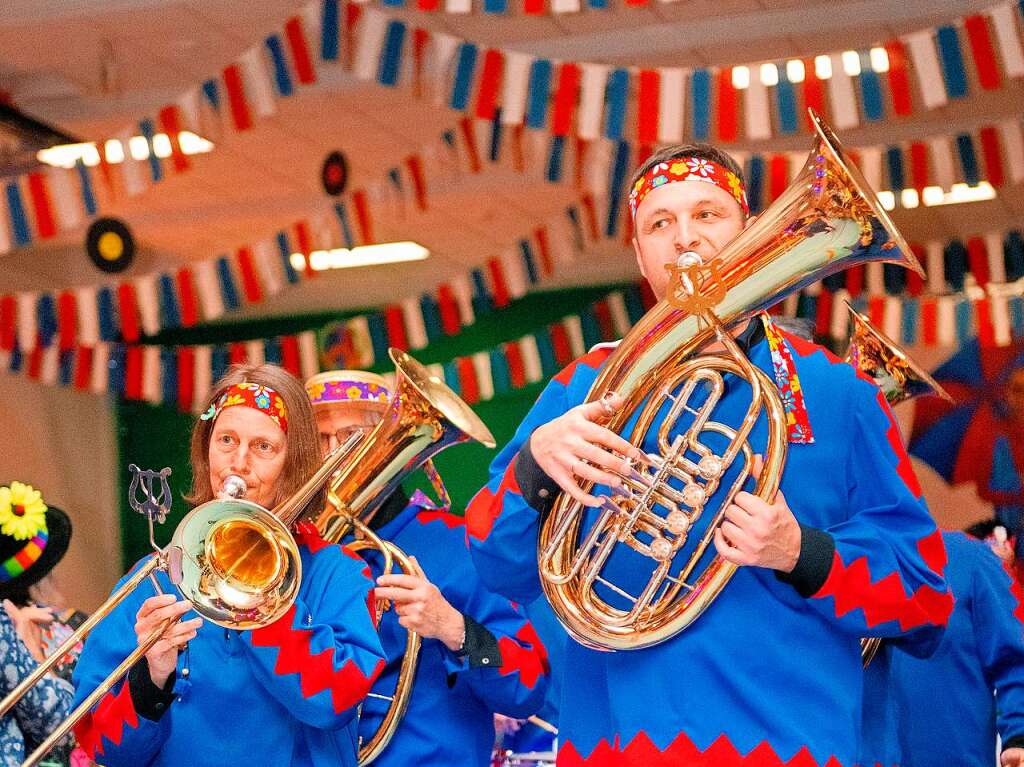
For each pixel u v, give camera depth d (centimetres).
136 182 659
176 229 1189
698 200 221
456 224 1187
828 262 202
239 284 790
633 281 1345
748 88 573
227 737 249
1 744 318
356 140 997
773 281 203
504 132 766
